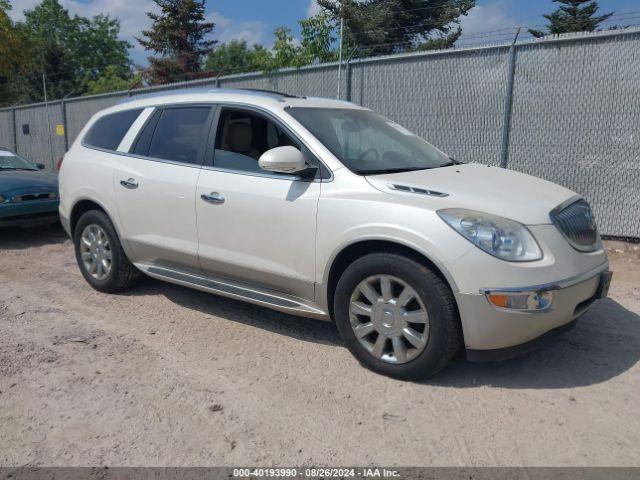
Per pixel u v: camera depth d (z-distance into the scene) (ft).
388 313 11.43
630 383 11.55
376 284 11.71
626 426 10.00
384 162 13.25
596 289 11.78
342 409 10.64
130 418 10.42
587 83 23.20
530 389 11.33
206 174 14.25
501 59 25.07
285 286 13.01
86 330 14.67
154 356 13.05
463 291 10.43
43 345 13.71
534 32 37.55
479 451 9.32
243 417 10.41
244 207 13.28
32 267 21.49
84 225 17.72
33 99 138.41
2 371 12.32
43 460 9.21
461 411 10.53
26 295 17.83
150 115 16.34
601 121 23.15
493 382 11.60
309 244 12.29
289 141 13.26
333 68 30.91
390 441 9.63
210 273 14.57
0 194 24.50
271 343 13.73
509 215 10.80
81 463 9.12
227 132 14.32
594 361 12.55
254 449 9.45
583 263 11.28
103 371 12.31
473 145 26.45
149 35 129.08
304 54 35.04
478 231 10.49
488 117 25.84
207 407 10.77
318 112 14.20
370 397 11.05
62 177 18.44
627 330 14.26
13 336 14.32
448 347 10.85
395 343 11.42
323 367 12.36
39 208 25.48
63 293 17.94
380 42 60.08
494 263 10.36
